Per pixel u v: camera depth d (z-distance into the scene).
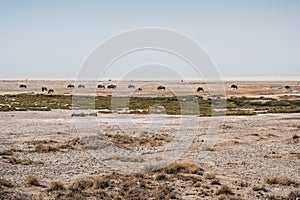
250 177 20.97
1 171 20.81
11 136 33.44
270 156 27.06
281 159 26.08
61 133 35.38
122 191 17.17
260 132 38.97
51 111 55.84
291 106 72.12
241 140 34.12
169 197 16.62
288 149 29.92
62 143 30.11
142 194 16.94
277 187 18.95
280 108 67.44
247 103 76.44
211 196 17.09
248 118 50.78
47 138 32.59
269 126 43.44
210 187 18.70
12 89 128.12
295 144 32.22
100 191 17.08
